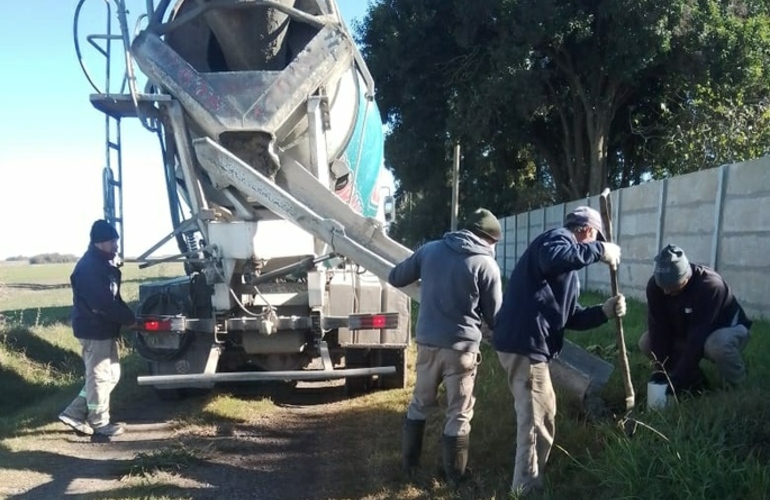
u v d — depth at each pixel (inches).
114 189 271.3
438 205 1295.5
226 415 276.2
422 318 190.2
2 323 417.1
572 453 188.9
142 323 282.2
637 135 959.0
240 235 257.0
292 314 287.7
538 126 994.7
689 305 207.2
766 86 784.3
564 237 167.5
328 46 253.0
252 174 230.5
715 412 172.7
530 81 802.2
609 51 810.2
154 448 239.8
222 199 263.7
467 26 813.2
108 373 255.6
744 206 373.7
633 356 276.4
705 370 230.4
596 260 166.1
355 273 302.0
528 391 169.8
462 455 187.2
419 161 1009.5
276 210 228.5
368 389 315.9
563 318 172.7
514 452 202.8
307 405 301.6
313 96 250.7
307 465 220.2
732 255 385.1
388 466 205.9
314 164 253.8
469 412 188.4
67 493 195.0
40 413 281.1
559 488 170.2
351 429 255.9
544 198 1167.0
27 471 213.9
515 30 780.6
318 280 275.7
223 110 242.7
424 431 212.7
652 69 851.4
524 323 168.4
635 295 523.2
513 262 1008.9
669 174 761.6
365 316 287.4
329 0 266.5
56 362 372.5
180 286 296.0
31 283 1302.9
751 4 820.6
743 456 155.7
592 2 794.2
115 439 251.3
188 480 207.3
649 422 177.6
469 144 919.7
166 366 294.4
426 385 193.3
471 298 185.0
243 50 260.4
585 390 197.6
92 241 251.3
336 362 314.5
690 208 436.1
